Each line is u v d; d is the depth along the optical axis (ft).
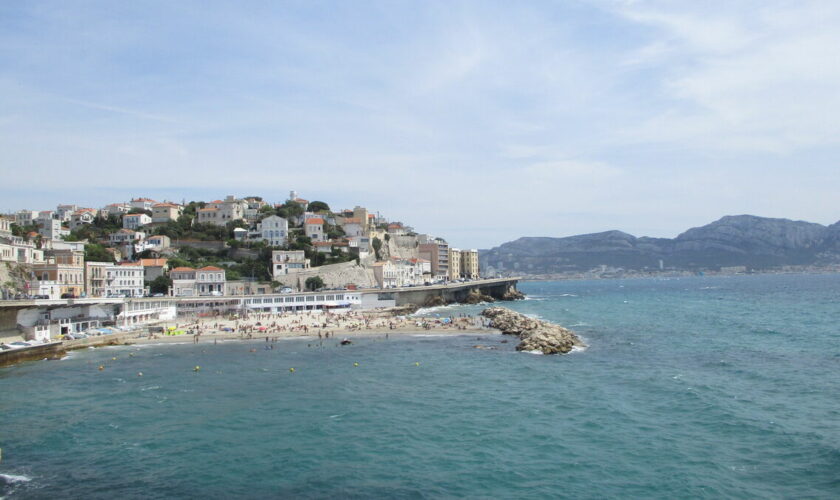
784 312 525.34
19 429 171.32
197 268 571.28
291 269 613.52
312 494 125.29
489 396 204.54
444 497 123.54
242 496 124.57
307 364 270.05
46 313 335.88
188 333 378.94
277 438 161.07
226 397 206.39
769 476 130.82
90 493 126.72
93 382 233.55
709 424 167.84
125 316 393.91
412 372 248.73
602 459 142.82
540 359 278.87
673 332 382.63
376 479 132.77
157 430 169.27
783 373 236.63
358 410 187.83
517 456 145.79
